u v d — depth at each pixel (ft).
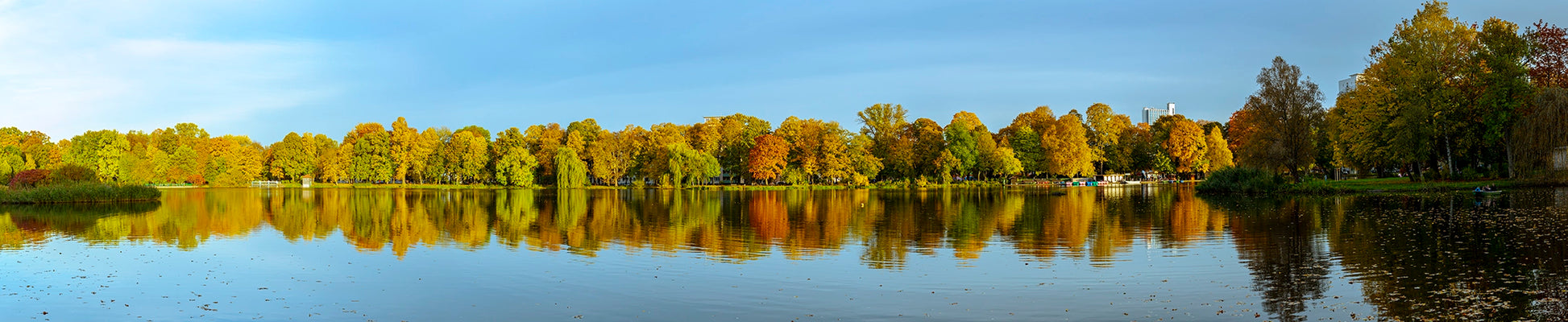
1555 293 59.62
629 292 67.41
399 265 83.76
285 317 60.49
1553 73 182.39
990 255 87.66
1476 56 184.14
